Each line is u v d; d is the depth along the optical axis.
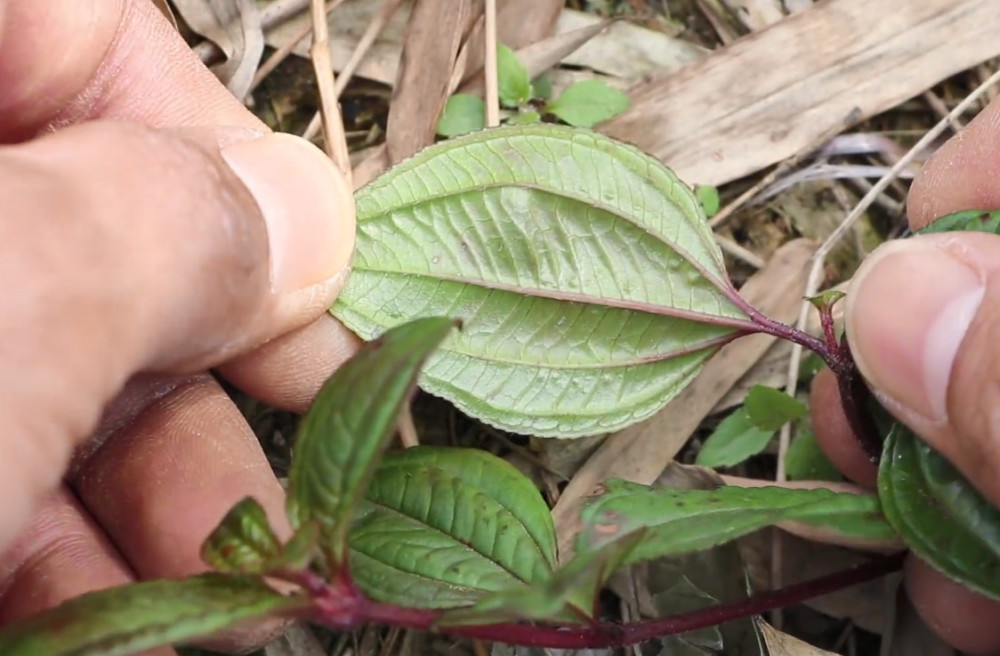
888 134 0.25
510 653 0.21
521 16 0.25
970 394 0.19
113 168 0.19
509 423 0.21
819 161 0.25
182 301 0.19
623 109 0.25
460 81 0.25
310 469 0.17
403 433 0.23
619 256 0.21
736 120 0.25
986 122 0.22
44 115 0.22
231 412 0.22
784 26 0.25
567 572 0.17
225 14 0.24
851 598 0.23
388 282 0.20
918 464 0.20
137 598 0.17
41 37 0.21
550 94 0.25
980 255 0.19
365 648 0.23
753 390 0.23
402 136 0.24
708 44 0.26
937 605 0.22
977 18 0.25
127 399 0.21
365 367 0.17
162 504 0.21
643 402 0.21
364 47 0.25
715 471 0.24
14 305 0.18
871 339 0.20
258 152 0.20
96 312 0.18
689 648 0.22
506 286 0.21
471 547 0.20
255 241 0.20
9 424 0.17
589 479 0.23
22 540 0.20
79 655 0.16
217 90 0.22
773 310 0.24
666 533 0.19
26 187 0.18
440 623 0.17
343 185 0.20
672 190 0.21
